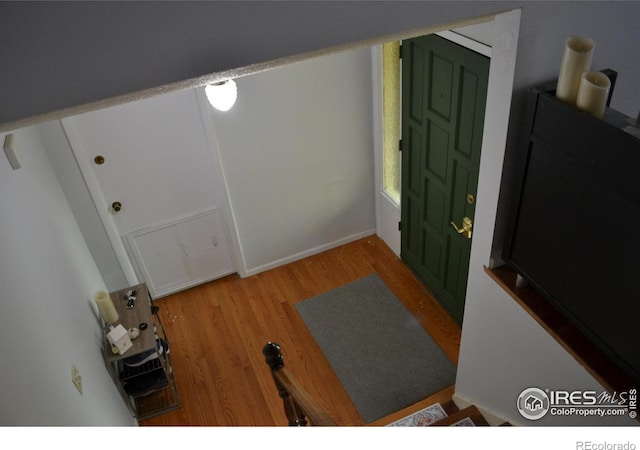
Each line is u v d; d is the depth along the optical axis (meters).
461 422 2.81
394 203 4.21
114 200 3.64
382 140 4.04
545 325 2.02
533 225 1.95
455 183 3.30
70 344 2.32
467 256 3.43
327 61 3.67
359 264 4.43
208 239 4.14
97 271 3.66
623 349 1.68
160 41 1.17
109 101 1.20
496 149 2.00
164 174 3.70
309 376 3.60
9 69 1.08
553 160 1.74
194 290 4.32
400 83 3.70
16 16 1.04
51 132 3.18
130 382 3.27
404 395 3.42
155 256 4.04
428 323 3.87
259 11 1.23
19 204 2.24
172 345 3.89
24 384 1.62
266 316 4.05
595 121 1.51
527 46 1.72
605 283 1.67
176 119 3.51
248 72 1.30
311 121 3.87
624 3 1.75
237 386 3.59
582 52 1.55
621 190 1.49
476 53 2.71
